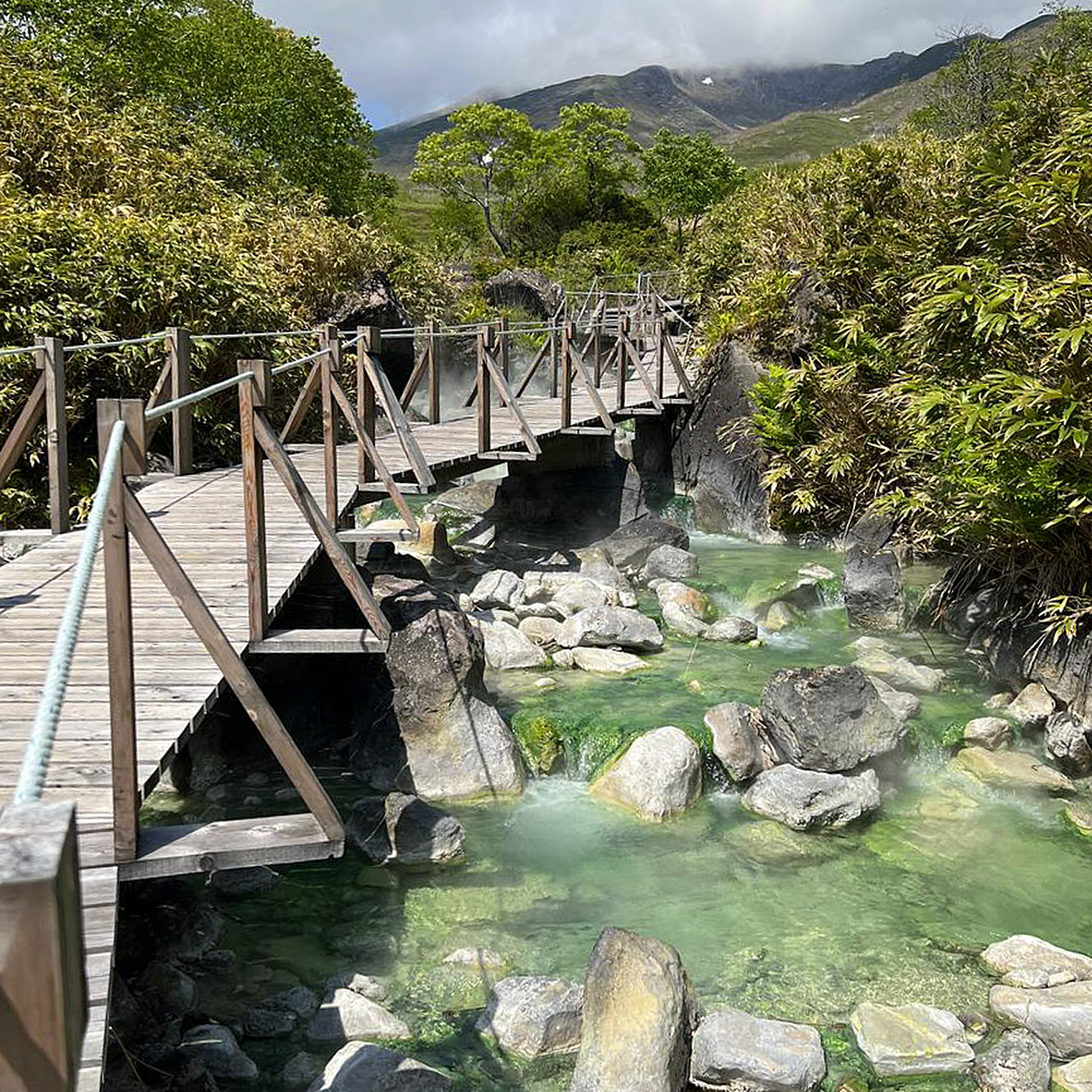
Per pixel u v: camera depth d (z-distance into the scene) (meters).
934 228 10.53
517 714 7.20
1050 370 7.16
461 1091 3.95
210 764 6.45
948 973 4.74
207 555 6.51
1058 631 6.84
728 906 5.29
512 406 9.95
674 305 22.88
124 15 22.69
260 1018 4.28
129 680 3.39
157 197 14.20
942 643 8.66
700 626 9.20
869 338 11.13
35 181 13.06
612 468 12.73
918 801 6.46
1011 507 7.28
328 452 7.00
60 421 7.13
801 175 17.19
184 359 9.05
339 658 7.34
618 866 5.66
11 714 4.24
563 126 49.75
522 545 11.98
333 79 29.56
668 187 53.59
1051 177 7.38
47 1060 0.82
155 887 5.09
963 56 23.88
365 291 15.22
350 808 6.14
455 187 52.12
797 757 6.50
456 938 4.96
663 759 6.37
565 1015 4.24
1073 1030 4.23
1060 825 6.14
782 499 12.41
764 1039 4.11
